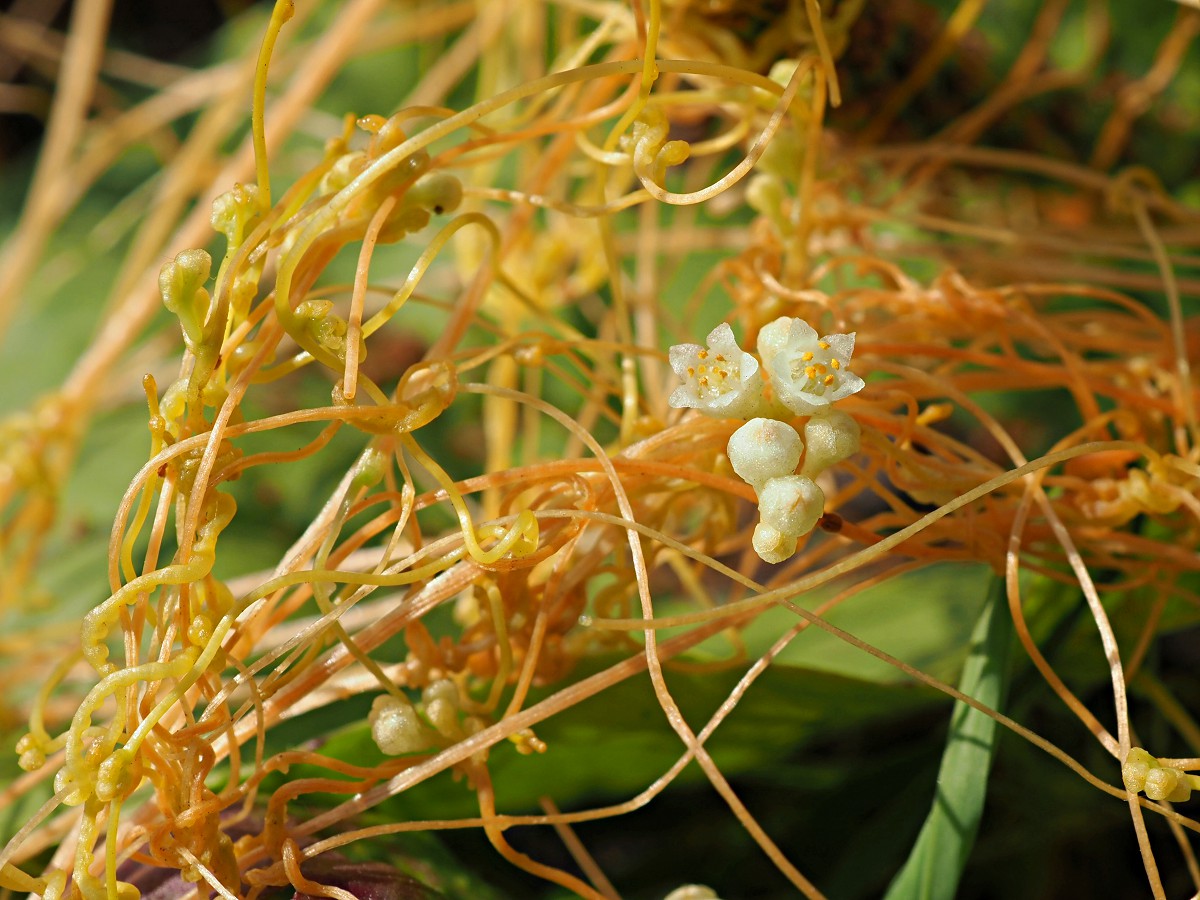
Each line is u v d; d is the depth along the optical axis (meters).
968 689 0.10
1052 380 0.11
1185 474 0.11
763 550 0.09
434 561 0.10
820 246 0.13
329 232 0.10
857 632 0.12
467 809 0.11
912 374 0.10
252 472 0.16
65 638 0.13
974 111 0.15
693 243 0.16
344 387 0.10
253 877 0.10
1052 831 0.12
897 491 0.15
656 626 0.09
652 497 0.11
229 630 0.10
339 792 0.10
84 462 0.16
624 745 0.11
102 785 0.09
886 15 0.13
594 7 0.13
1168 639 0.13
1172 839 0.13
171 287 0.09
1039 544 0.11
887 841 0.12
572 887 0.10
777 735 0.11
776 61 0.12
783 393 0.09
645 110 0.10
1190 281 0.13
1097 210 0.16
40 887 0.09
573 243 0.16
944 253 0.14
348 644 0.10
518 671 0.10
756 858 0.13
